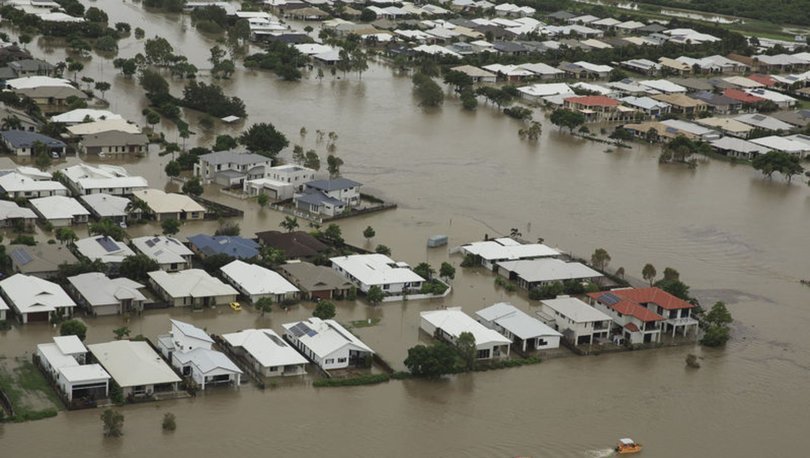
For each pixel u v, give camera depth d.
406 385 85.19
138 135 144.12
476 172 149.00
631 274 114.12
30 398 77.50
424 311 99.31
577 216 133.38
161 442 73.56
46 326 89.62
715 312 100.38
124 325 91.00
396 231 121.31
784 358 96.88
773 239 130.75
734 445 80.38
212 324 92.94
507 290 106.88
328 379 84.50
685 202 143.50
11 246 101.88
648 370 92.00
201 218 120.06
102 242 104.56
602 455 77.00
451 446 76.38
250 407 79.50
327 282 100.69
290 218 117.75
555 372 90.00
